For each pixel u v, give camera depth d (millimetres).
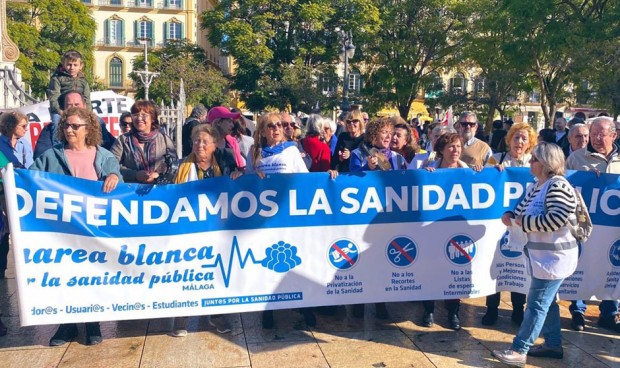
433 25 38125
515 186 5117
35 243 4402
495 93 34375
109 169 4594
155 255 4613
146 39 33281
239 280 4766
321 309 5402
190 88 47000
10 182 4316
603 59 19109
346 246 4914
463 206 5047
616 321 5133
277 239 4809
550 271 4141
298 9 41062
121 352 4469
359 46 40531
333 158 6535
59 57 49406
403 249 4992
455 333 4965
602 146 5250
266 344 4652
